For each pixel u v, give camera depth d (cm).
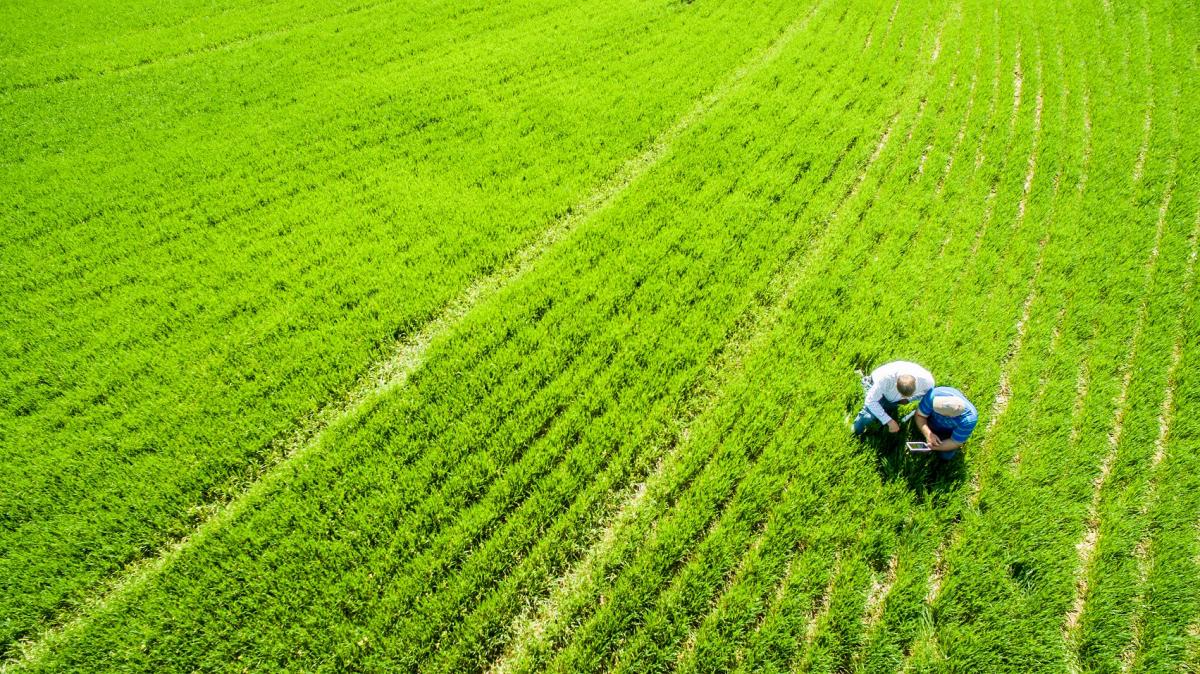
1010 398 642
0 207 980
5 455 613
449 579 514
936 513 548
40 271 858
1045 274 785
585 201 977
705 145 1080
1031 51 1336
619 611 493
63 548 536
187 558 529
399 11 1705
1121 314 729
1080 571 514
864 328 727
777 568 519
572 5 1691
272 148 1125
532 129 1162
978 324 723
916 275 798
